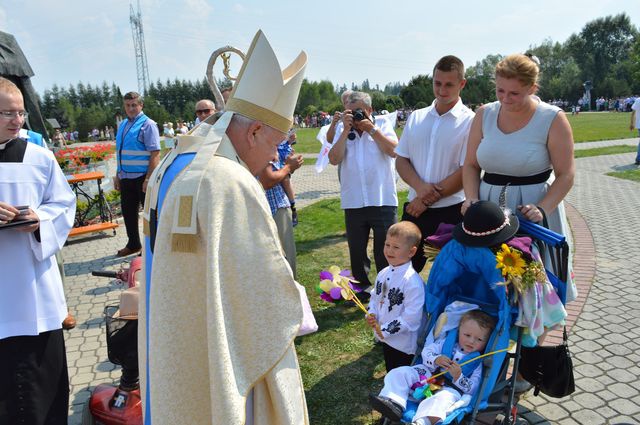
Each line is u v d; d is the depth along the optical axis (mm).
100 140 60312
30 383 2795
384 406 2531
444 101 3932
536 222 2926
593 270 6121
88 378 4133
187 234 1688
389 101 51531
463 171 3467
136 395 3152
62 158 9656
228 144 1823
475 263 2877
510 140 3090
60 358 2939
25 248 2766
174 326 1740
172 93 84125
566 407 3488
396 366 3400
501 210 2857
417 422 2436
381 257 5051
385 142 4781
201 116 6715
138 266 3533
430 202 3988
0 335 2711
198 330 1745
